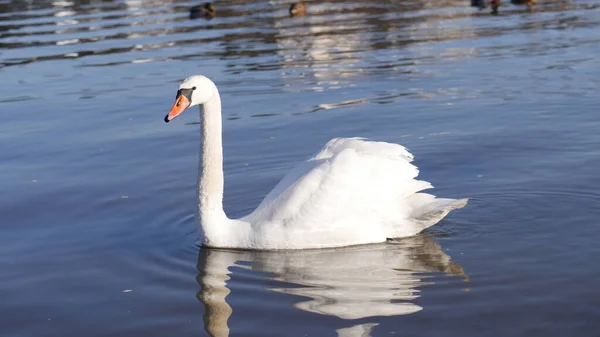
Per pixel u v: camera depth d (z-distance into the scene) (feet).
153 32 91.71
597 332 26.20
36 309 29.91
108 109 59.57
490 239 34.86
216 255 34.53
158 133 53.47
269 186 42.98
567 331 26.35
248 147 49.47
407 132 50.90
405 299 29.22
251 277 31.94
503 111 54.49
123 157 48.70
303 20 97.66
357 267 32.45
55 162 48.29
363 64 71.15
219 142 35.40
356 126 52.60
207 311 29.01
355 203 34.40
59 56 79.56
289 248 34.55
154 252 35.04
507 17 94.07
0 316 29.48
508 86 60.90
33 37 90.38
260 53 77.77
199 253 34.83
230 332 27.27
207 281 31.73
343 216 34.32
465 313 27.89
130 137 52.75
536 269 31.40
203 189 35.50
